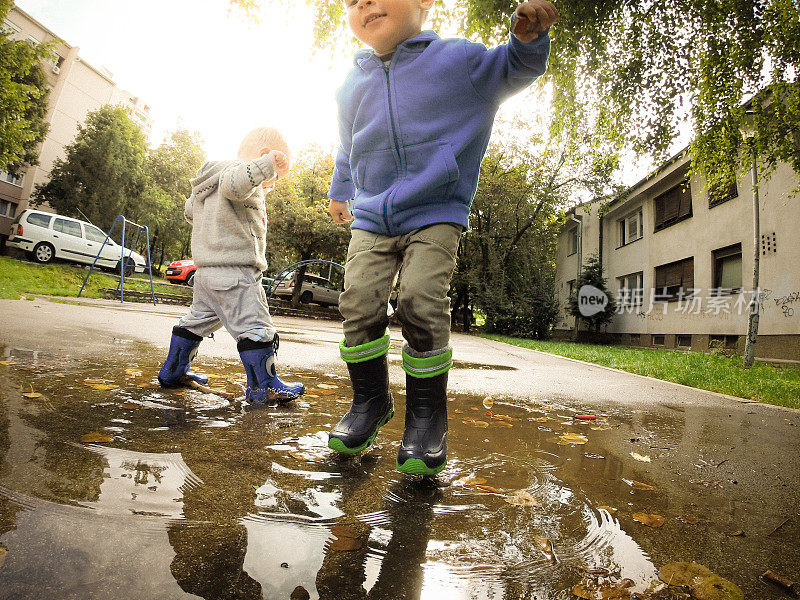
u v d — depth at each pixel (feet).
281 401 7.06
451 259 5.05
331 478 4.25
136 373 7.92
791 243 29.73
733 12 18.49
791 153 22.44
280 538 3.02
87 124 73.46
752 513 4.42
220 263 7.02
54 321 14.39
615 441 6.95
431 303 4.80
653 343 46.26
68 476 3.52
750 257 33.35
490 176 62.39
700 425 8.84
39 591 2.18
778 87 20.74
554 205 63.31
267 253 62.03
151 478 3.71
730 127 21.47
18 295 23.75
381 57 5.49
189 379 7.55
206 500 3.45
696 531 3.89
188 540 2.85
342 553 2.94
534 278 65.00
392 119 5.16
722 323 35.86
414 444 4.60
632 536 3.67
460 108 5.14
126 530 2.85
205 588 2.40
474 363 18.04
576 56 18.24
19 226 46.29
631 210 52.65
